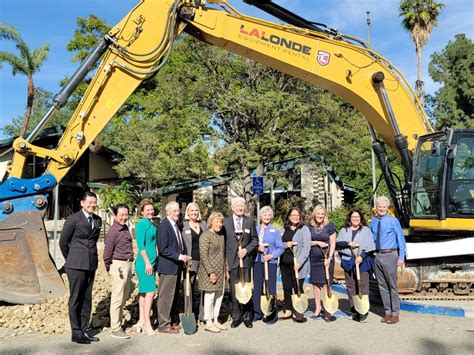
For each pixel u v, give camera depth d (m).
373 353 5.89
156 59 8.28
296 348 6.12
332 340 6.48
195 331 6.92
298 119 18.75
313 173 20.48
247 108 17.75
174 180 22.72
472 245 8.73
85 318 6.57
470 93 37.25
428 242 9.06
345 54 9.12
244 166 19.00
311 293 10.21
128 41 8.27
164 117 19.66
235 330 7.04
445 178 8.45
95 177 30.52
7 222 7.65
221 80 18.64
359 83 9.17
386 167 9.76
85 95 8.20
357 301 7.51
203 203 24.61
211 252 7.01
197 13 8.52
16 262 7.62
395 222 7.50
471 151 8.50
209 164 18.23
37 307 7.46
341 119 19.12
